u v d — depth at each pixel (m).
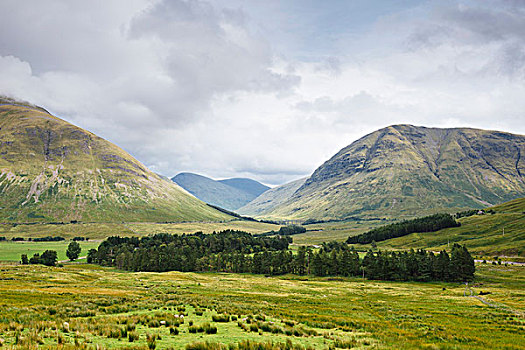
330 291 97.44
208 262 193.75
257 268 180.50
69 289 59.62
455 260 143.50
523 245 198.75
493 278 140.38
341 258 170.25
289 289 98.25
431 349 22.53
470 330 34.75
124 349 17.95
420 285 133.00
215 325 26.83
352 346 22.38
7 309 29.95
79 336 21.03
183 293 66.56
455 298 84.25
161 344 19.56
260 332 24.56
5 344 17.94
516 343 27.66
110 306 36.25
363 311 51.75
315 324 31.80
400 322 39.59
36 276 83.06
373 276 156.25
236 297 62.06
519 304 70.00
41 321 24.22
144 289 71.88
